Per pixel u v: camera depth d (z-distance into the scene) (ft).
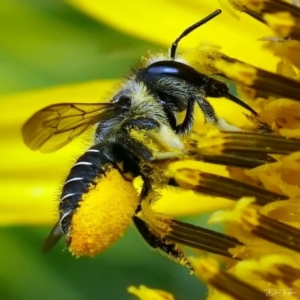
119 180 0.30
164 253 0.30
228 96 0.30
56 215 0.31
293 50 0.30
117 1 0.36
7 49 0.36
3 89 0.36
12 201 0.36
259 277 0.30
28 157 0.36
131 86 0.31
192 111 0.30
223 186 0.30
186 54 0.31
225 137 0.30
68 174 0.30
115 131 0.30
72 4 0.36
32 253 0.38
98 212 0.29
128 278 0.38
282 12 0.30
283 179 0.30
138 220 0.30
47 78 0.36
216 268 0.30
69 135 0.31
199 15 0.36
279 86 0.30
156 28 0.36
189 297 0.38
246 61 0.35
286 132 0.30
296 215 0.30
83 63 0.36
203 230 0.30
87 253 0.29
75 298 0.38
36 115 0.30
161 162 0.30
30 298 0.38
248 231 0.30
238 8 0.31
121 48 0.36
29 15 0.36
